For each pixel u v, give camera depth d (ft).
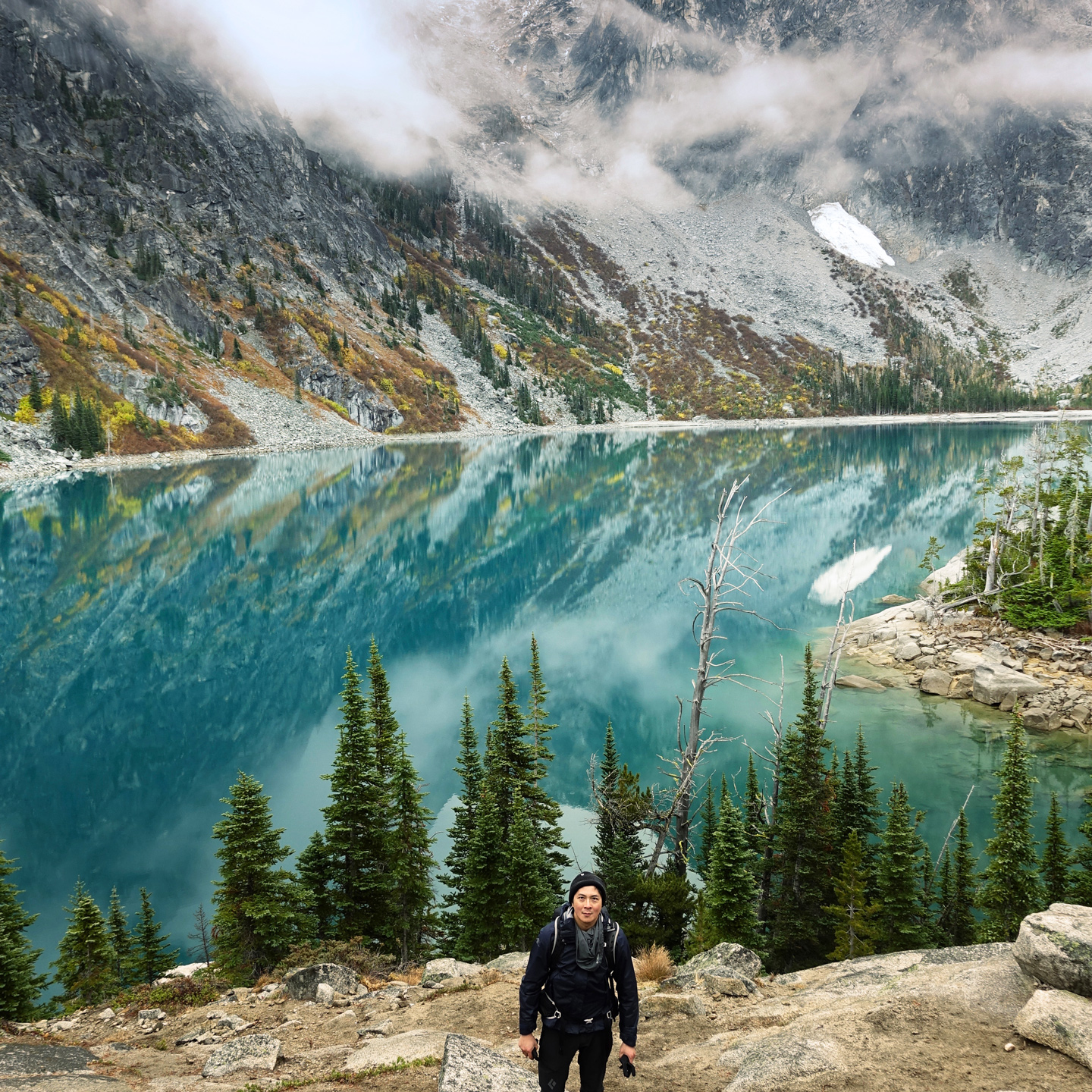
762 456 490.49
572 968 17.75
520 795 75.66
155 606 201.98
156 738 126.82
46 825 100.37
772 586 209.97
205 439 516.32
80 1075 27.86
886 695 134.21
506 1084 22.43
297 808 102.89
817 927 69.82
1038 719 118.73
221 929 57.62
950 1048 21.62
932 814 94.38
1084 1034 20.36
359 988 41.11
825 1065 21.31
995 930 64.28
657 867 83.76
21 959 55.67
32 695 144.66
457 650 172.24
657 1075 24.02
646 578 226.17
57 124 624.18
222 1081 27.91
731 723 127.85
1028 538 176.96
